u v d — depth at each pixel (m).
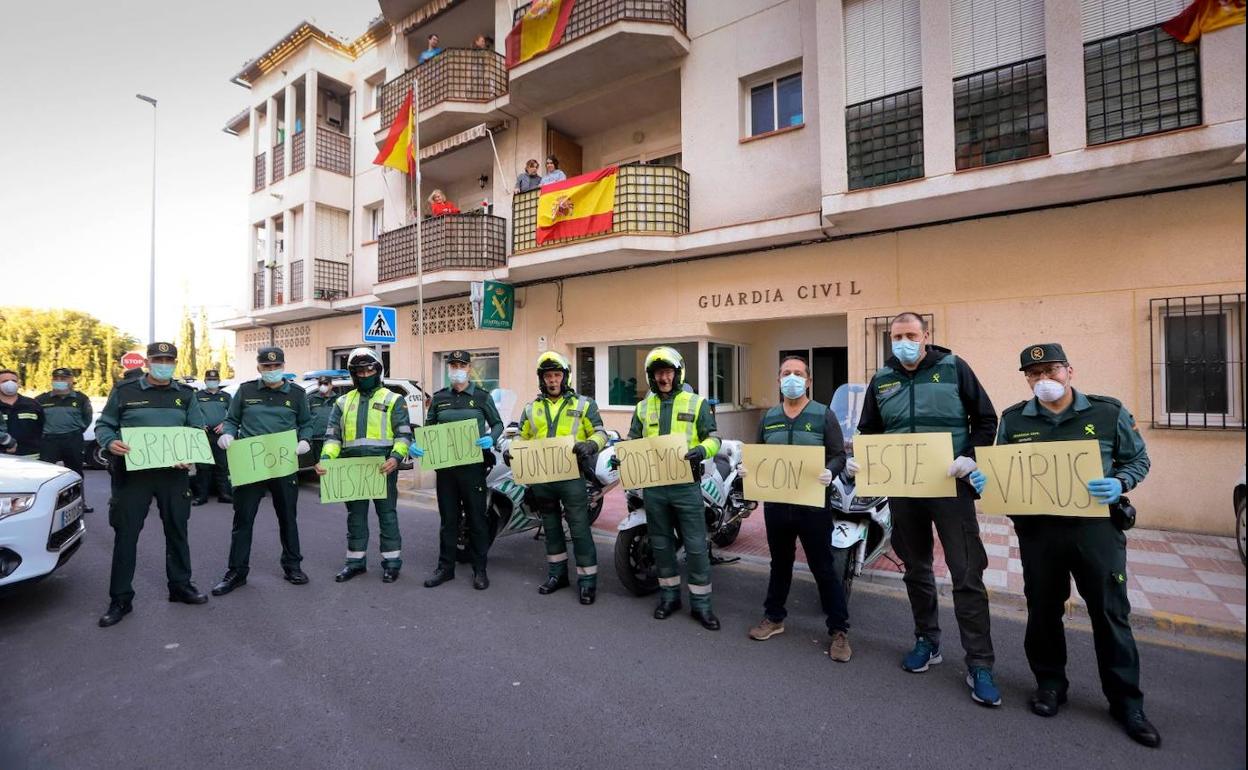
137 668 3.71
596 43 9.49
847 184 7.42
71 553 4.96
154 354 4.60
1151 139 5.73
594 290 10.78
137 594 5.02
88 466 12.99
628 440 4.48
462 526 6.00
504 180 11.63
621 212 9.37
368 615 4.57
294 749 2.88
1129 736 2.93
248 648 3.99
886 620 4.47
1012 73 6.58
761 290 8.91
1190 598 4.54
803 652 3.93
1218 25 5.54
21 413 7.57
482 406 5.54
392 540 5.39
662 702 3.30
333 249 16.19
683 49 9.66
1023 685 3.47
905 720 3.11
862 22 7.48
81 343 51.59
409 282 12.16
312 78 15.79
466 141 11.99
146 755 2.84
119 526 4.46
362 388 5.50
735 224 8.78
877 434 3.66
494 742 2.94
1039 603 3.15
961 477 3.40
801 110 8.99
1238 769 2.67
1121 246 6.57
